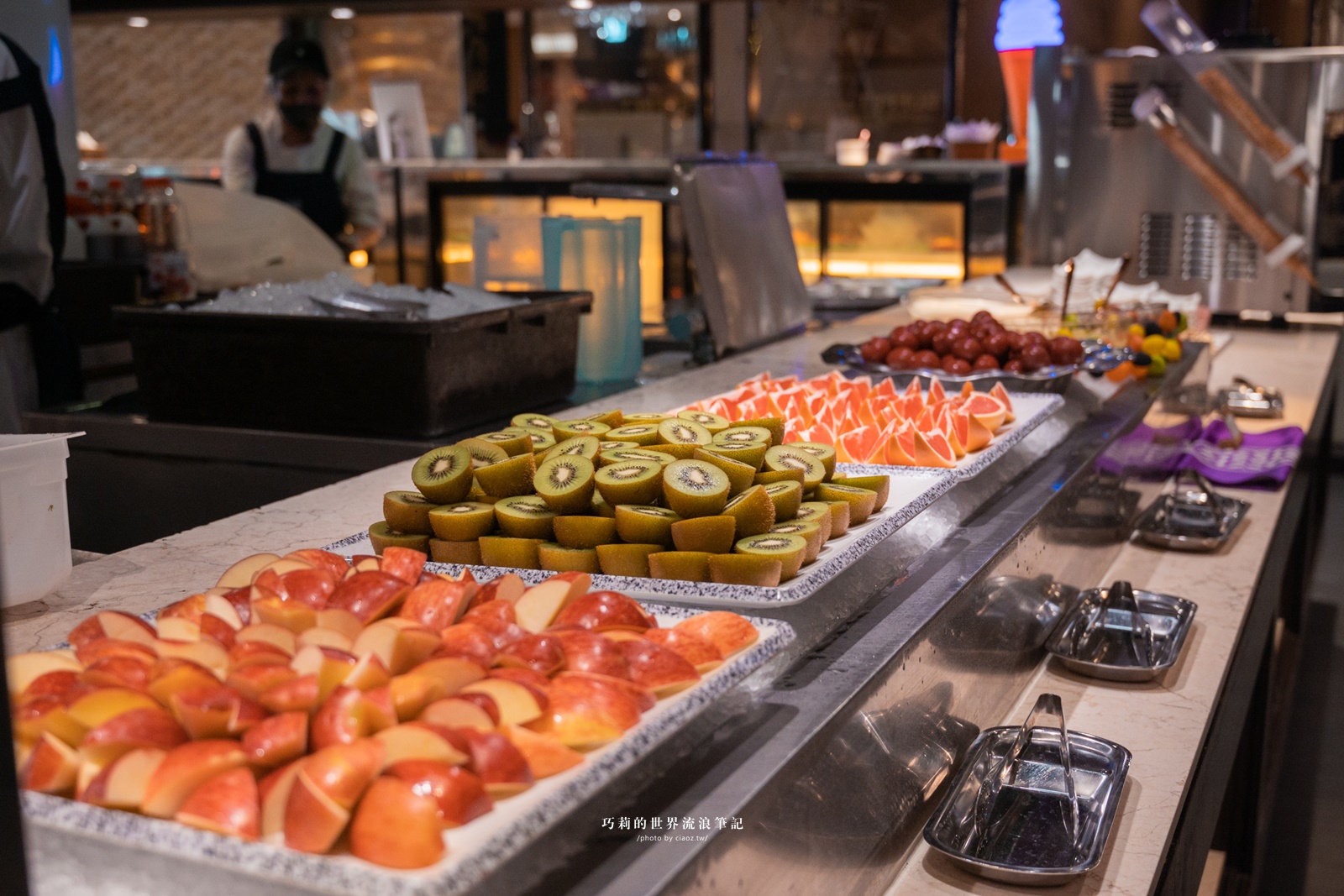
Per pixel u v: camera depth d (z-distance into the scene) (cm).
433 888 62
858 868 107
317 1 499
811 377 241
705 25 676
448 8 514
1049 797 123
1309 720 336
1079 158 434
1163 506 241
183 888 65
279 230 382
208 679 73
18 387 295
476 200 537
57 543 117
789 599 104
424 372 210
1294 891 256
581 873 77
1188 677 168
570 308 244
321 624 84
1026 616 160
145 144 801
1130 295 342
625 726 78
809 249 515
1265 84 400
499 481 124
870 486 134
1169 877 123
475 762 69
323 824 65
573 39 715
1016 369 216
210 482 231
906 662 115
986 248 480
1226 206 404
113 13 525
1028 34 504
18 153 272
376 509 156
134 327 233
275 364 222
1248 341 400
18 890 54
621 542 115
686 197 277
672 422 136
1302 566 359
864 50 658
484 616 87
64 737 71
